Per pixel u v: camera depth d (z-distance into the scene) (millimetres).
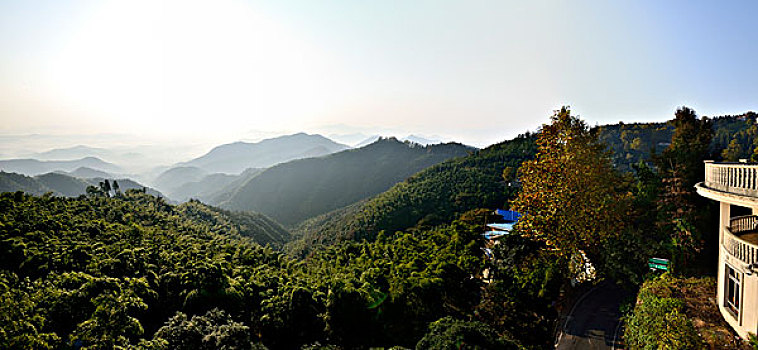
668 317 15234
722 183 13414
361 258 37469
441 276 25531
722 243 14727
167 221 55844
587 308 24094
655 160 28812
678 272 22250
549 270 24375
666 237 24766
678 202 25266
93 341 15539
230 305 23172
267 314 22953
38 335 14398
